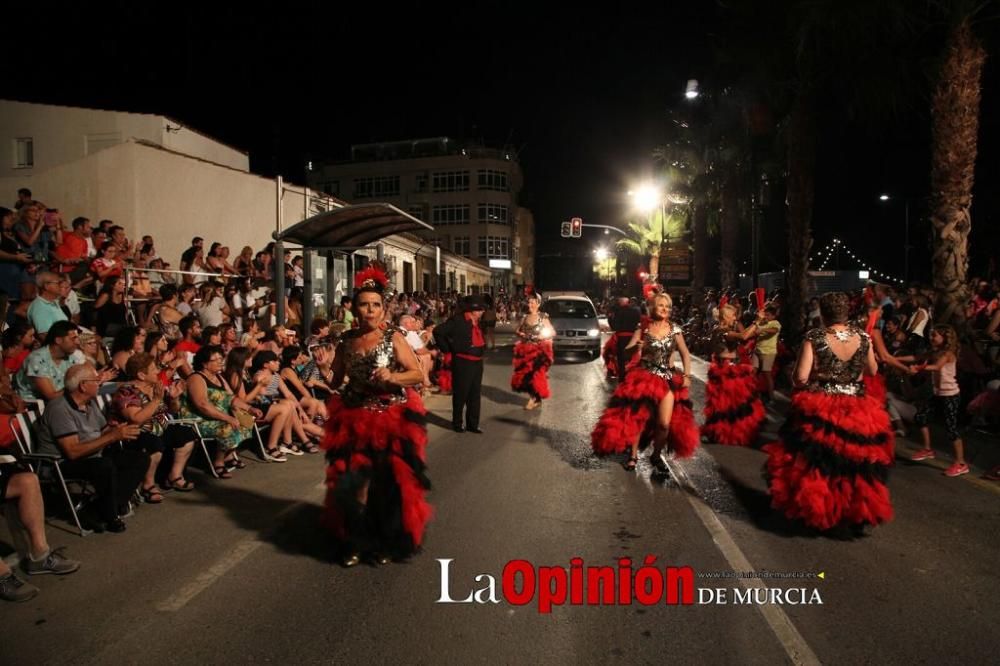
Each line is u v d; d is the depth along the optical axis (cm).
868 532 580
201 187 1789
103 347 854
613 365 1595
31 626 418
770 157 2361
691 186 2944
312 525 600
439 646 393
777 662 375
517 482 736
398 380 492
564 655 383
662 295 777
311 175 7375
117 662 377
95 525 589
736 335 929
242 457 856
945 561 516
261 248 1922
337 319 1438
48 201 1691
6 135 2039
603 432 768
